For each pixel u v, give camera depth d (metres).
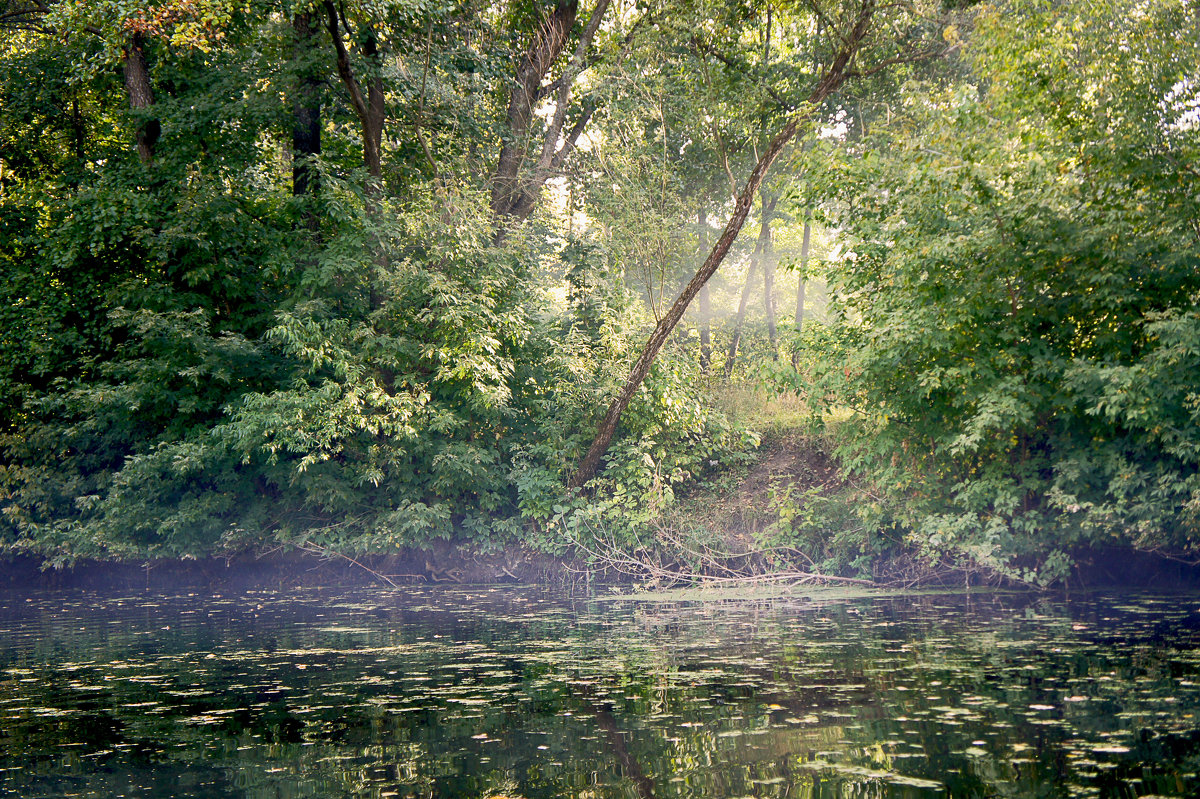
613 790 3.87
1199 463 10.52
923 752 4.27
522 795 3.85
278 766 4.43
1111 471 10.89
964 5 13.92
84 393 14.93
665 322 14.58
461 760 4.43
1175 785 3.69
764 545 13.73
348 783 4.11
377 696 6.04
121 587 16.17
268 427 13.29
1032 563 12.01
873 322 12.57
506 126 17.80
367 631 9.45
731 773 4.05
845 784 3.82
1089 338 11.72
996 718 4.86
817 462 15.60
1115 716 4.82
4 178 19.06
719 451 16.19
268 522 15.54
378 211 15.28
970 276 11.52
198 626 10.42
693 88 15.32
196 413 15.61
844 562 13.52
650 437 15.64
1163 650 6.75
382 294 15.28
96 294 16.08
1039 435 12.14
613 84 16.06
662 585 13.73
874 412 13.16
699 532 14.02
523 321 15.52
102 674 7.24
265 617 11.16
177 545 14.96
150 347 15.23
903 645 7.38
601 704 5.60
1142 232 10.86
